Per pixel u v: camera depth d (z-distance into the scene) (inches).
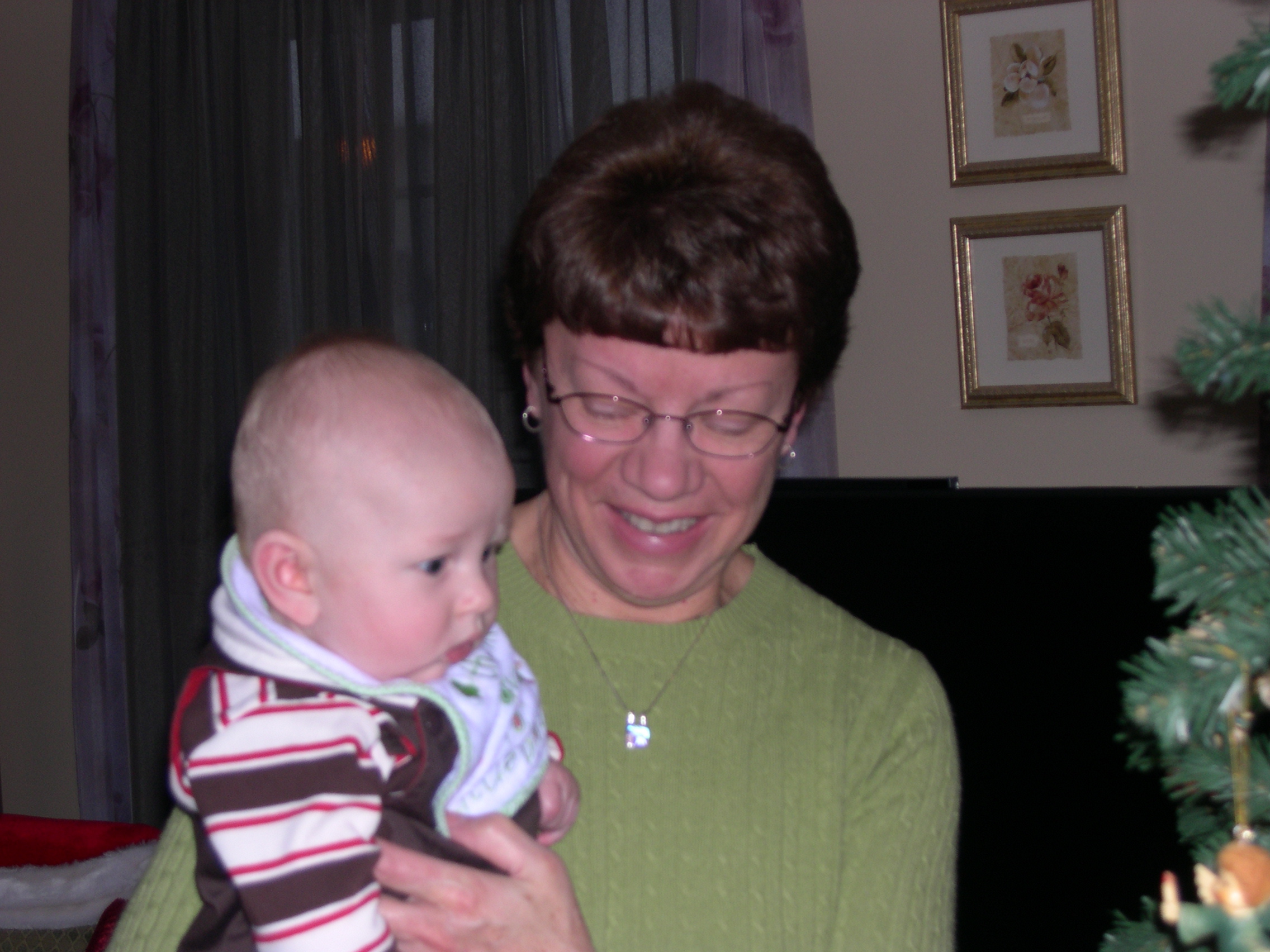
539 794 43.8
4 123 160.4
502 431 135.2
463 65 135.8
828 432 130.3
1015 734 63.5
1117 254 120.4
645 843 46.0
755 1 126.4
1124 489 62.6
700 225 41.6
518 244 46.6
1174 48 118.0
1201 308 27.4
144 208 148.3
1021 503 63.0
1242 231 117.1
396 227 141.1
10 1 158.7
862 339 131.9
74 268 153.3
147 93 147.0
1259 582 25.4
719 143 43.8
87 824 93.8
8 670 164.1
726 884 45.6
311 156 142.2
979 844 64.4
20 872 86.0
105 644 156.4
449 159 136.6
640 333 42.4
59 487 162.2
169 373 148.3
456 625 41.9
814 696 49.4
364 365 42.5
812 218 43.6
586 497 46.5
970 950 64.6
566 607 50.4
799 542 68.4
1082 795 61.9
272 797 36.7
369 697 40.2
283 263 145.0
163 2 145.6
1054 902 62.7
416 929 38.7
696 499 45.5
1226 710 25.7
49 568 163.2
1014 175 123.4
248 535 42.2
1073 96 121.0
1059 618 62.3
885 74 128.4
